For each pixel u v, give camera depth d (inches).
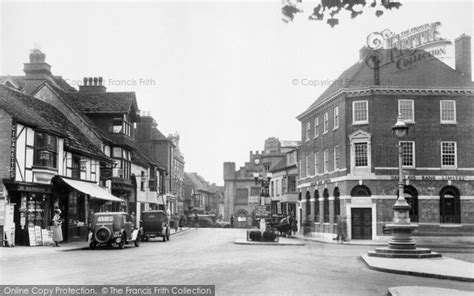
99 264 665.0
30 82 1473.9
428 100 1503.4
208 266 659.4
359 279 558.3
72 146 1159.0
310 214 1883.6
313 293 446.0
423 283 537.3
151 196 1952.5
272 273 590.2
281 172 2432.3
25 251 839.7
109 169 1378.0
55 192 1107.3
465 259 846.5
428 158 1483.8
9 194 939.3
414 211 1473.9
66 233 1156.5
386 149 1486.2
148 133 2186.3
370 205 1475.1
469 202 1466.5
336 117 1615.4
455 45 1571.1
